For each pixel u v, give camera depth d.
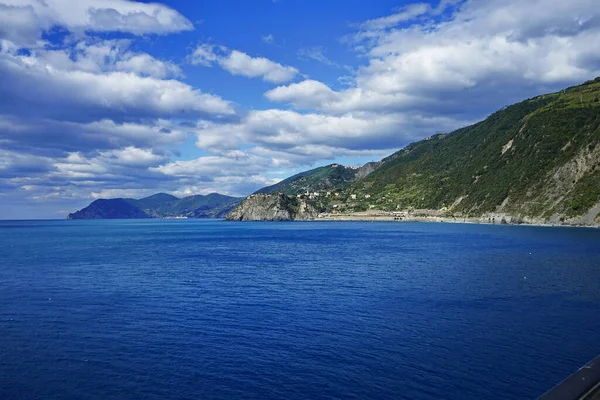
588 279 59.66
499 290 52.94
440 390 26.28
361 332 36.88
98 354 32.69
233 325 39.34
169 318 41.94
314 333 36.75
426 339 34.91
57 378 28.73
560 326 37.88
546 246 107.69
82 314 43.81
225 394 26.25
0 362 31.36
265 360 31.08
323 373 28.80
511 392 25.94
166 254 105.12
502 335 35.66
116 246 133.62
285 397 25.73
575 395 9.91
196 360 31.27
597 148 197.62
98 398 26.08
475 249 104.56
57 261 90.12
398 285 57.38
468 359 30.72
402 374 28.47
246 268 76.69
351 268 75.00
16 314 43.88
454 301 47.41
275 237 174.12
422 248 111.19
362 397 25.58
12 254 106.75
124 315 43.25
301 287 56.97
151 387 27.36
